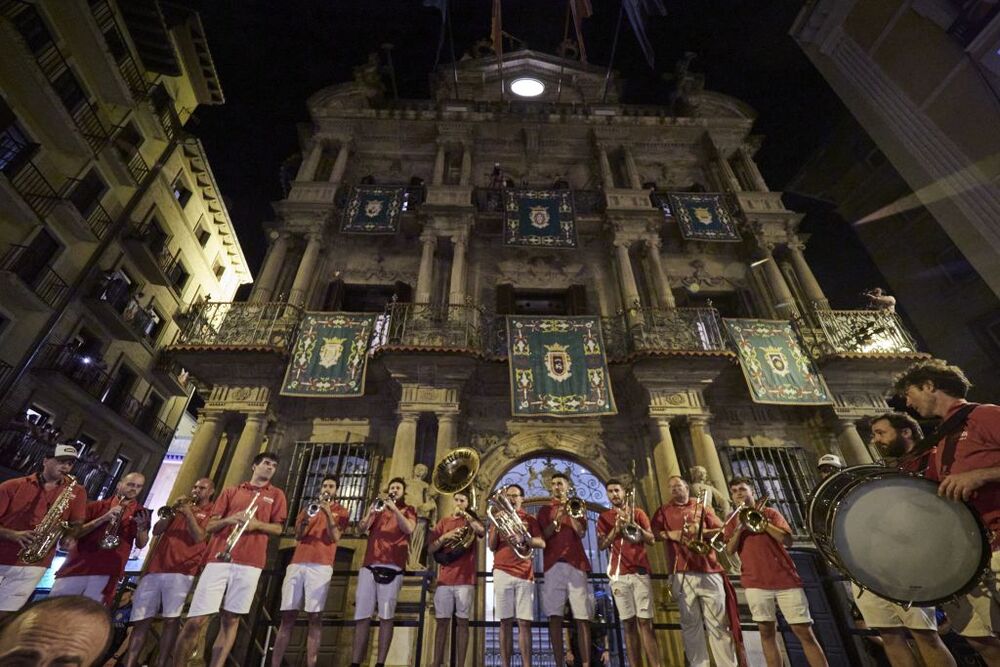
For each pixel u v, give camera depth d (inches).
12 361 504.7
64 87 538.6
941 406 124.2
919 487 114.8
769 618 184.4
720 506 316.8
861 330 385.7
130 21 593.9
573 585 195.5
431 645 277.7
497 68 634.2
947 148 251.3
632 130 576.4
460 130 558.9
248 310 399.2
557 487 213.8
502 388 396.2
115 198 627.5
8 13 463.2
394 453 338.0
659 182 557.3
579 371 367.9
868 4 297.0
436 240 464.4
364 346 374.6
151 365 739.4
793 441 383.2
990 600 109.3
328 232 486.3
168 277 713.0
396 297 411.5
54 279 541.3
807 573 326.6
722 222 479.8
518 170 562.6
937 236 528.7
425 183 536.4
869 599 167.2
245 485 216.4
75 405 603.5
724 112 592.4
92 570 189.0
